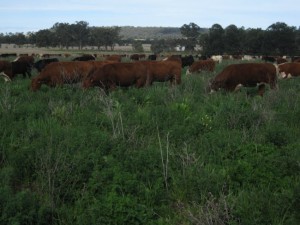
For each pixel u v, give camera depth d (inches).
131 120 331.9
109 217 182.2
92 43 5191.9
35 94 482.0
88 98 426.3
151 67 585.9
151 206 201.6
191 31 4800.7
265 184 219.5
